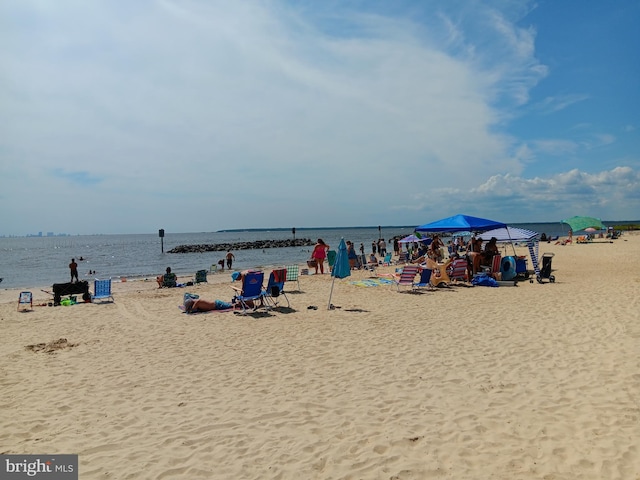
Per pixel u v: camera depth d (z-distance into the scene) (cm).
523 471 331
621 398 454
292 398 492
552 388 492
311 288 1405
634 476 318
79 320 1002
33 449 387
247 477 337
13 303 1334
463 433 395
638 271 1653
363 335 768
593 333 712
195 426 428
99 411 469
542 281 1399
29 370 616
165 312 1071
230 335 800
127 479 337
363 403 472
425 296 1179
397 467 343
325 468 346
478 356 621
